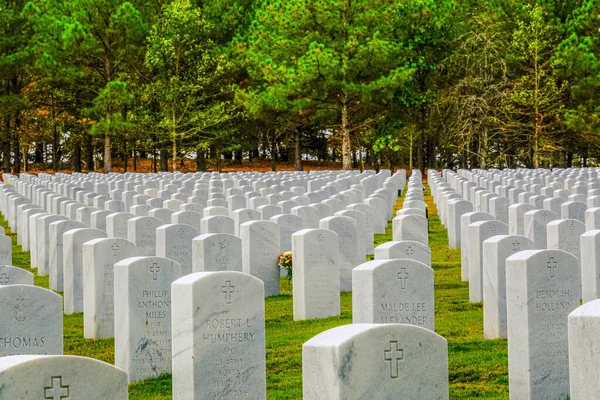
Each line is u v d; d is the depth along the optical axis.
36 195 34.12
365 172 46.19
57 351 10.64
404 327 7.50
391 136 58.50
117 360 12.16
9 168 64.25
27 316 10.49
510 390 10.88
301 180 37.06
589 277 13.78
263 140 75.50
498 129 58.56
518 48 55.91
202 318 9.94
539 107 55.84
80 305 16.56
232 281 10.06
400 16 57.47
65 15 56.03
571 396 7.62
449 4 58.00
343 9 53.69
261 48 55.72
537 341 10.73
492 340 13.52
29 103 59.81
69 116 65.88
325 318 15.94
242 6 62.19
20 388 6.27
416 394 7.52
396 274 11.70
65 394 6.43
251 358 10.16
